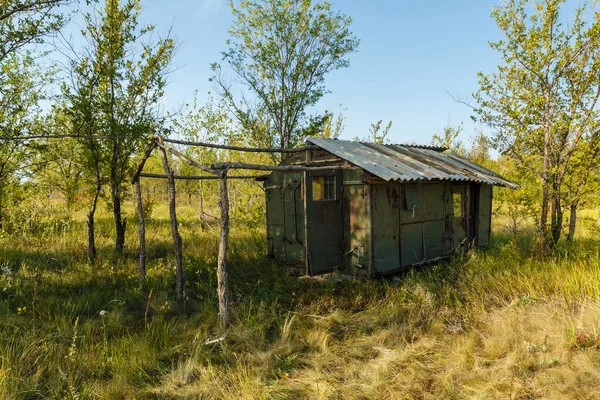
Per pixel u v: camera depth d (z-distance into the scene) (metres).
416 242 8.73
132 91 9.57
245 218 13.37
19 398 3.96
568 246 8.66
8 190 10.90
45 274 8.09
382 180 7.64
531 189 9.14
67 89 8.98
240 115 11.15
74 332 5.39
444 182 9.55
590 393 3.90
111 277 8.05
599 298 5.69
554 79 8.19
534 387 4.11
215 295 7.15
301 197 8.48
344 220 8.12
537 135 8.63
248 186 13.73
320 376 4.49
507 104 8.86
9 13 6.66
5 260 8.77
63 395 4.18
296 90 10.96
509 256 8.41
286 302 6.96
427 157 10.66
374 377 4.40
